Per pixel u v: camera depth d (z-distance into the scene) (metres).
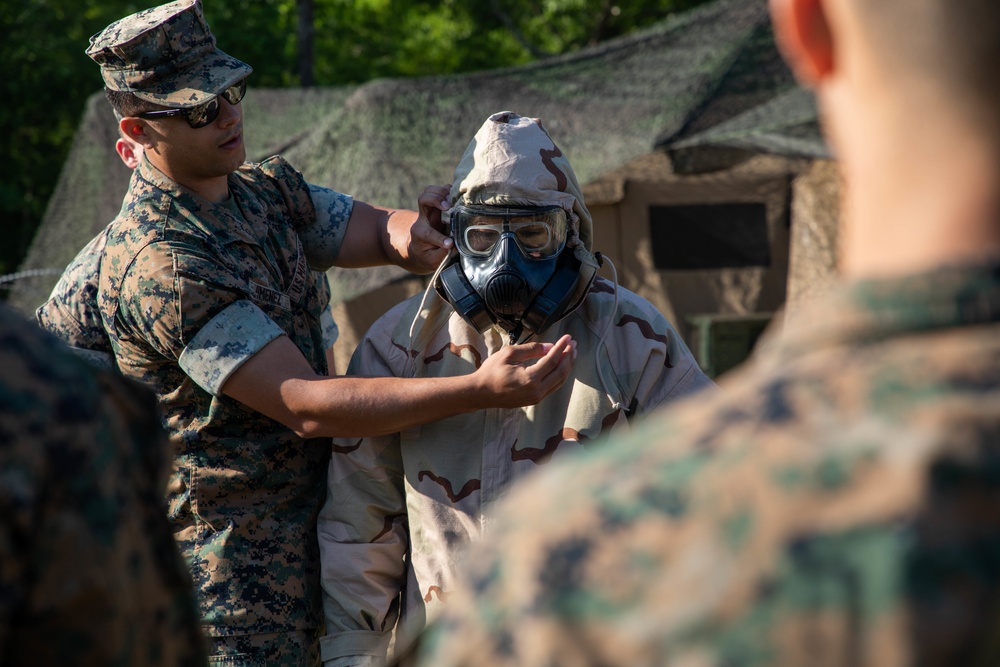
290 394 2.11
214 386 2.12
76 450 0.81
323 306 2.62
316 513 2.33
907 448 0.59
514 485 2.10
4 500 0.75
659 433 0.69
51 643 0.78
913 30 0.64
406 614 2.16
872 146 0.66
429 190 2.40
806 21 0.71
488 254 2.11
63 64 10.84
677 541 0.62
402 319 2.31
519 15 14.51
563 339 2.01
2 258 11.33
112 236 2.27
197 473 2.24
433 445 2.16
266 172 2.54
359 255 2.60
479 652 0.65
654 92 5.70
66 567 0.78
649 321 2.18
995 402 0.60
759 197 7.63
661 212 7.68
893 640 0.56
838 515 0.59
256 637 2.24
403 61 14.88
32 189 11.35
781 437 0.63
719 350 7.09
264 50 12.06
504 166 2.07
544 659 0.62
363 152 5.93
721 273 7.68
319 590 2.34
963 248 0.63
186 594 0.94
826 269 7.36
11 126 11.08
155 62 2.21
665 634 0.60
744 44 5.41
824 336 0.66
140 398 0.94
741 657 0.58
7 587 0.75
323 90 6.59
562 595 0.63
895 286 0.64
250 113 6.66
